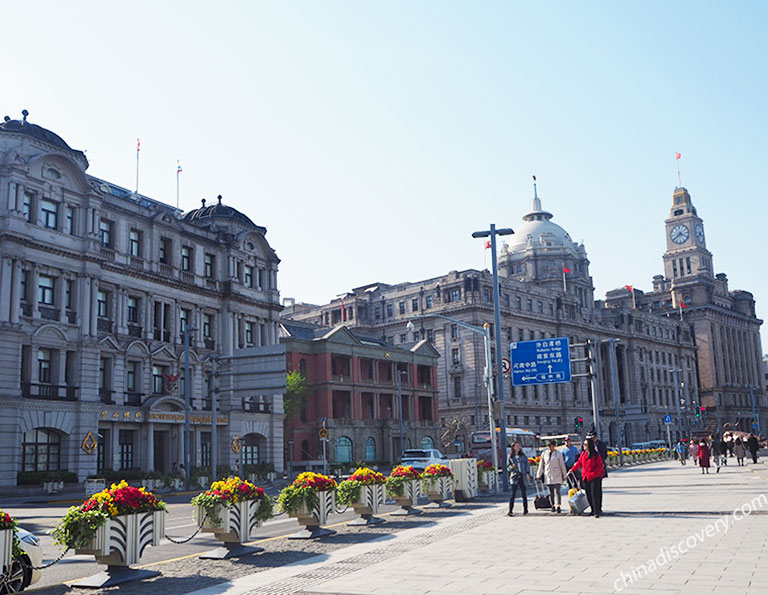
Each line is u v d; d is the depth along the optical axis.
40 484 45.94
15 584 12.11
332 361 80.81
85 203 52.03
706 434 100.00
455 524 20.41
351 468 74.56
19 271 46.84
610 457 59.62
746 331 182.12
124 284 54.94
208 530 15.60
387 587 11.62
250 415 63.94
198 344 61.41
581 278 137.00
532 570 12.62
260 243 70.00
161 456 57.06
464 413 102.56
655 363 144.50
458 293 106.44
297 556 15.59
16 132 48.47
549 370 38.62
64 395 49.12
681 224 178.50
